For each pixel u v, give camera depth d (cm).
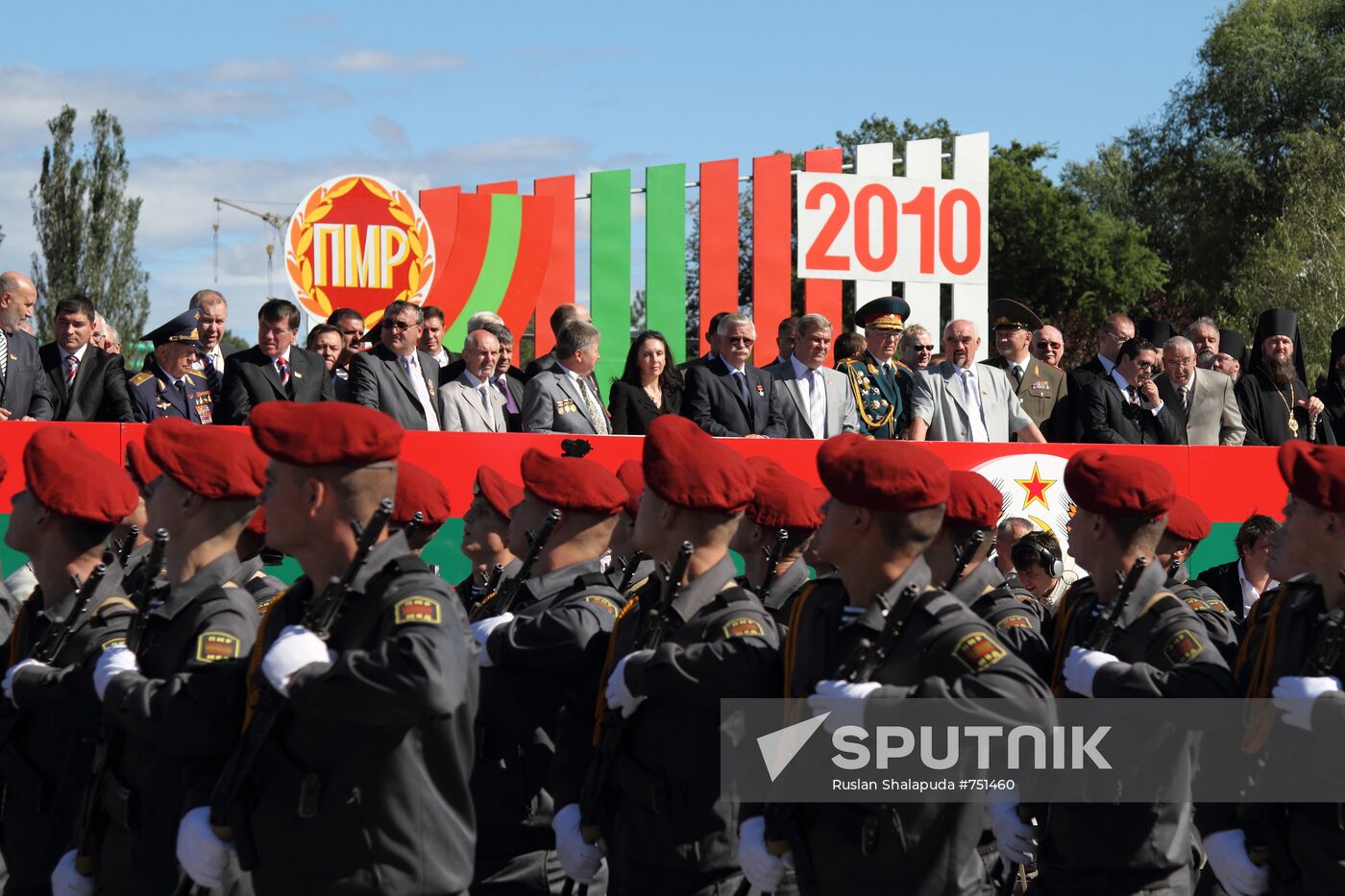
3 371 798
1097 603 470
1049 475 877
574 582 504
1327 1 4966
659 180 1784
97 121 4616
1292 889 408
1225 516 905
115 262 4616
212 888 401
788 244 1789
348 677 343
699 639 425
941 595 384
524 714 508
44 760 451
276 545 372
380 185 1320
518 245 1733
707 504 430
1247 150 4909
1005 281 5334
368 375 828
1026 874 574
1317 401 1073
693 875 424
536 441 790
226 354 900
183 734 374
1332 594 407
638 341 907
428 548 764
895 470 381
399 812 360
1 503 707
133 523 553
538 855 513
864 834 377
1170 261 5397
